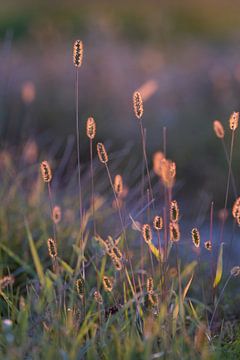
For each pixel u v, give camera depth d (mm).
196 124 13516
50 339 4617
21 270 6105
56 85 15344
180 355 4398
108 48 16578
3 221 6832
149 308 5141
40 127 14406
